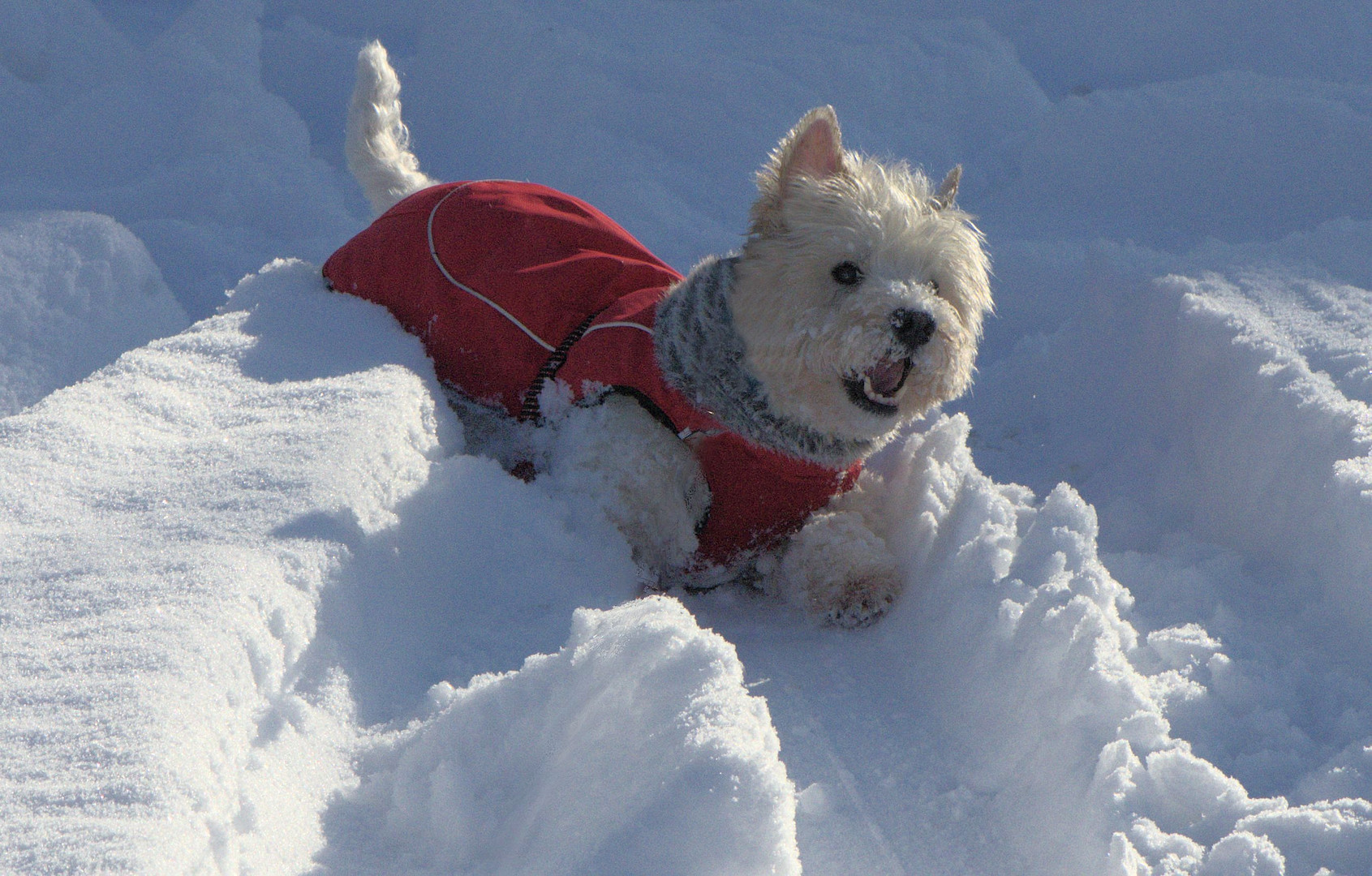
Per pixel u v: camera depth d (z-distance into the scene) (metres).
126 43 8.19
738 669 1.94
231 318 3.69
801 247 3.12
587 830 1.69
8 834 1.53
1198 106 7.11
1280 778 2.32
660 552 3.28
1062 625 2.42
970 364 3.29
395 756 2.09
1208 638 2.78
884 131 7.88
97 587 2.13
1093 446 4.32
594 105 7.66
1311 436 3.31
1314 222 5.98
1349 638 2.82
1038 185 7.10
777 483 3.24
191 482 2.61
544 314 3.46
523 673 2.07
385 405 3.01
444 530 2.84
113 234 5.11
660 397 3.15
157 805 1.61
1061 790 2.18
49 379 4.61
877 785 2.40
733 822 1.59
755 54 8.52
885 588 3.16
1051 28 9.52
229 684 1.97
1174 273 4.61
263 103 7.32
